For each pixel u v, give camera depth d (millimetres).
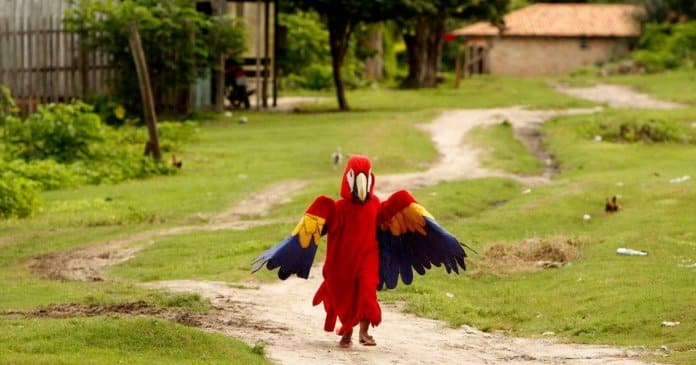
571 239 36938
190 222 42125
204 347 20703
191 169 55250
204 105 82125
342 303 22453
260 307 27516
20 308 25938
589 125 71375
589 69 141000
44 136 55125
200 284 30750
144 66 54469
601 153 62000
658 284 29406
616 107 90875
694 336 24109
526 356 22750
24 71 80062
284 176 52531
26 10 79750
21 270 33406
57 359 18703
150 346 20547
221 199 46312
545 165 60156
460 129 72250
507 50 158625
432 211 42906
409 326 26453
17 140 55406
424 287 30906
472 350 23422
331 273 22469
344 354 21750
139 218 42625
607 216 42281
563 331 26172
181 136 63562
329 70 113500
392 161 57562
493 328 26938
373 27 121500
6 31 80625
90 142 55469
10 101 65000
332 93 107500
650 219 40094
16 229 40406
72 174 51844
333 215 22281
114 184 51750
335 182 49625
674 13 150125
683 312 26219
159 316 25312
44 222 41719
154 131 54875
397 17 83750
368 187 22188
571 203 44562
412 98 98750
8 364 18219
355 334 24562
